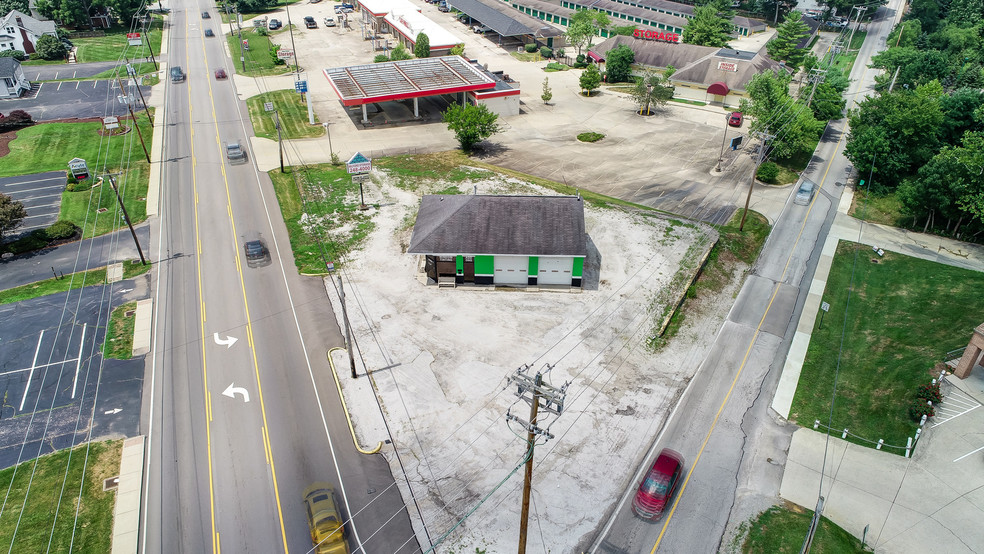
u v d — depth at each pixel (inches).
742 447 1462.8
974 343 1565.0
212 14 5600.4
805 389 1641.2
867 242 2337.6
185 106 3543.3
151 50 4180.6
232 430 1486.2
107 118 3157.0
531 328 1813.5
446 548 1223.5
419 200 2514.8
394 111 3518.7
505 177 2723.9
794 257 2235.5
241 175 2738.7
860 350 1777.8
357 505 1306.6
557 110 3590.1
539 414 1528.1
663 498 1305.4
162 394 1593.3
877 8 5777.6
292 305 1916.8
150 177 2723.9
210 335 1793.8
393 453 1425.9
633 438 1475.1
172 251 2193.7
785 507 1316.4
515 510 1299.2
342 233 2288.4
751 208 2546.8
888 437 1483.8
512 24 4707.2
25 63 4197.8
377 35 4953.3
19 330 1812.3
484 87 3356.3
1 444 1449.3
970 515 1291.8
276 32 5068.9
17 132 3149.6
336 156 2878.9
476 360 1692.9
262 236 2278.5
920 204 2365.9
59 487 1347.2
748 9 5984.3
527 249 1894.7
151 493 1338.6
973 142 2207.2
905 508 1311.5
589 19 4527.6
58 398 1582.2
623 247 2192.4
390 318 1854.1
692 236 2272.4
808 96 3221.0
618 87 4013.3
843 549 1219.9
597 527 1268.5
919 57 3831.2
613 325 1835.6
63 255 2182.6
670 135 3270.2
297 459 1412.4
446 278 1999.3
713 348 1780.3
